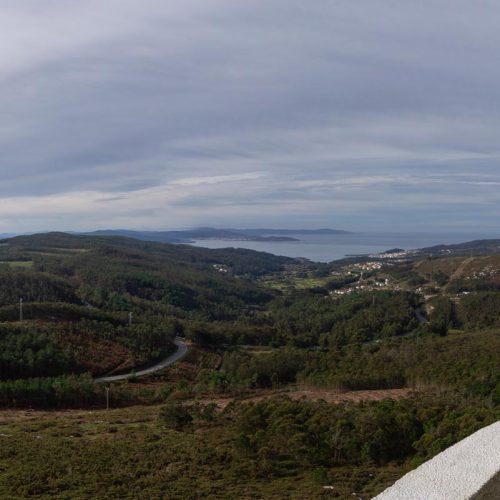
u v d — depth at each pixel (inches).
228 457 855.1
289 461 839.1
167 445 934.4
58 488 698.8
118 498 657.0
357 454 859.4
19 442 962.7
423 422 923.4
